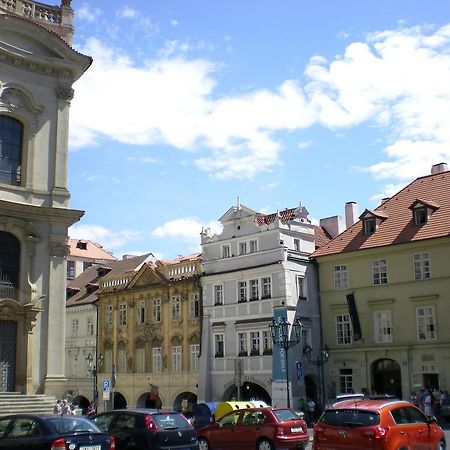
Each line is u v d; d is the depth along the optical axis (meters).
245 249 53.75
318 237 57.97
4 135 36.28
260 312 51.28
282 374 48.16
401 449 18.47
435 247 45.84
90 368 60.91
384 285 48.16
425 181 52.59
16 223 35.09
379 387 47.78
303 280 51.75
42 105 37.50
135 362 61.62
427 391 40.66
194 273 58.00
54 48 38.00
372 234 50.41
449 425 39.22
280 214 54.97
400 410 19.42
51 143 37.62
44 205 36.50
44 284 35.78
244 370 51.25
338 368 49.94
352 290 50.06
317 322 51.72
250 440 25.11
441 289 45.09
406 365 45.97
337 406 19.61
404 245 47.09
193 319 56.84
